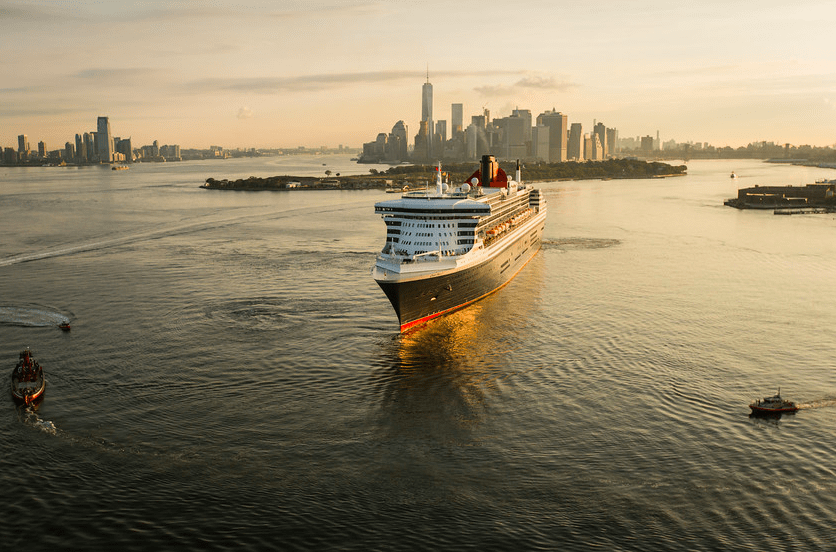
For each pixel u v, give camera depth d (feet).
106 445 233.76
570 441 236.02
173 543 181.57
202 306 416.46
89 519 191.72
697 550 176.65
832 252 625.82
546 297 444.14
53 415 257.34
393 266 370.73
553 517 191.72
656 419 252.62
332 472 216.54
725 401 268.21
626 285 481.46
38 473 215.31
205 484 209.46
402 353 330.13
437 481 211.00
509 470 217.15
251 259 588.91
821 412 257.14
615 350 331.36
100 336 354.95
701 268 547.08
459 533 185.16
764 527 185.98
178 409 263.70
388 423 252.21
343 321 383.65
